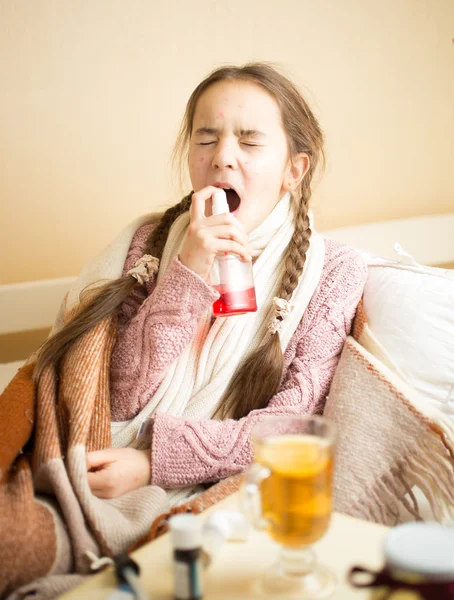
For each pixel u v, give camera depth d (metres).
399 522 1.09
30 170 1.75
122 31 1.74
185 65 1.79
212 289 1.11
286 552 0.70
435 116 1.95
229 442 1.10
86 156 1.77
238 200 1.23
